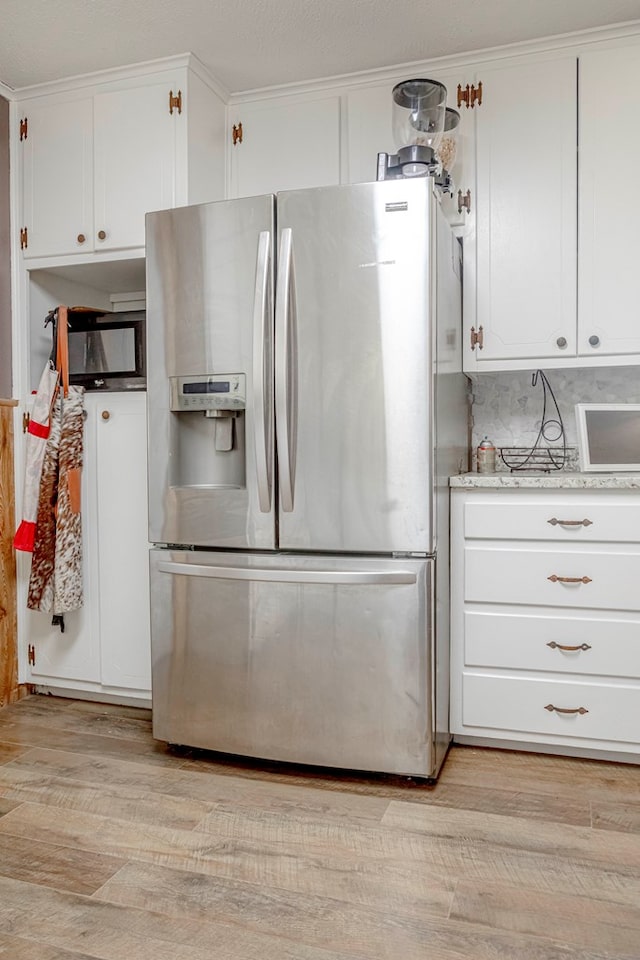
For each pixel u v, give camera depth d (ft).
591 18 7.85
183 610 7.59
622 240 8.07
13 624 9.51
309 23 7.95
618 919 4.98
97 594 9.16
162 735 7.76
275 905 5.15
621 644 7.28
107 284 10.64
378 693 6.97
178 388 7.54
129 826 6.27
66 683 9.42
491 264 8.50
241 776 7.28
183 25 7.97
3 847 5.94
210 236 7.32
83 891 5.33
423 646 6.84
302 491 7.13
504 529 7.58
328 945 4.74
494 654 7.64
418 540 6.84
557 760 7.57
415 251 6.73
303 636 7.15
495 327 8.50
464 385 9.15
